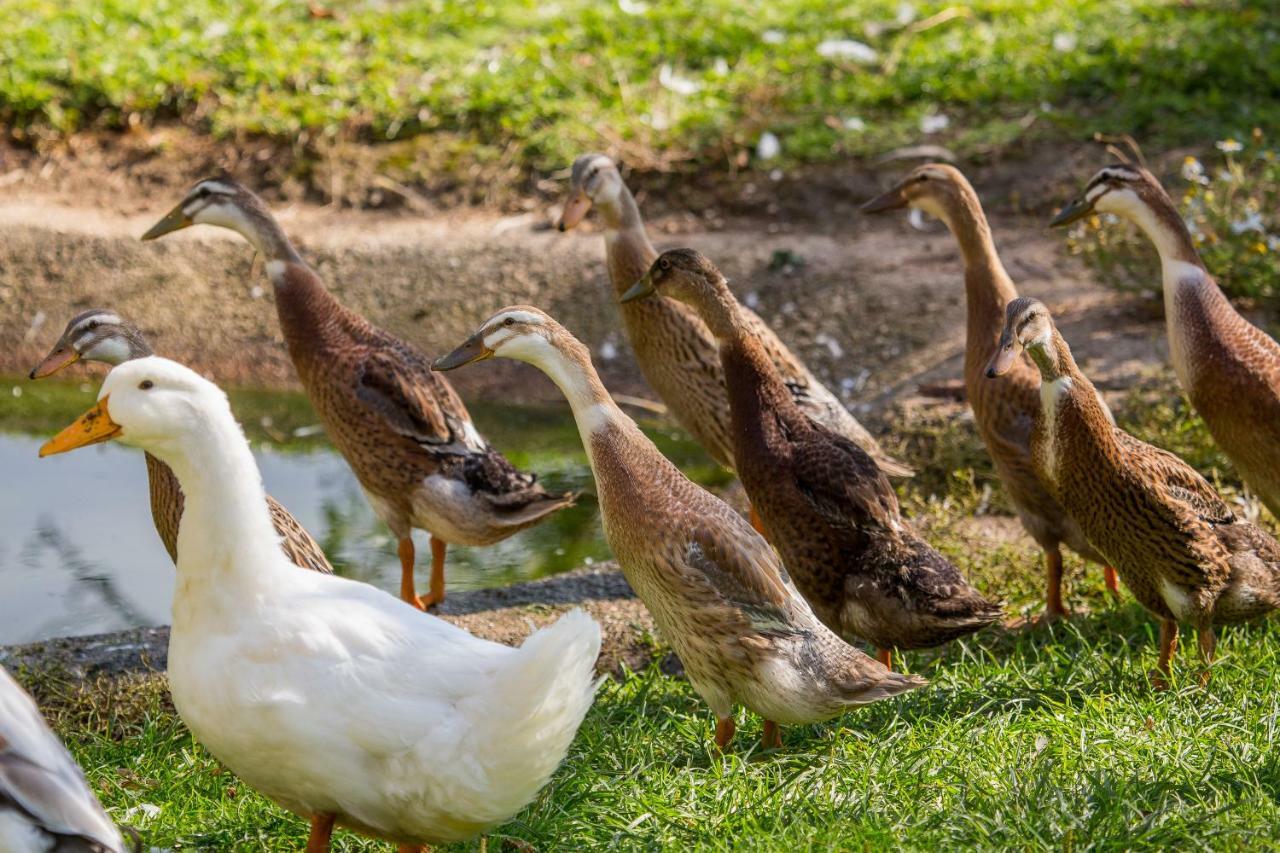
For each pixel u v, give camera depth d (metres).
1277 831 5.87
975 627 7.71
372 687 5.45
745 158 16.20
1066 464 7.78
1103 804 6.11
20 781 4.94
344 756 5.48
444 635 5.66
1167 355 12.15
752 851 5.94
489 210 16.09
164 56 17.84
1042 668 8.01
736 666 7.07
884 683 7.08
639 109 16.86
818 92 17.09
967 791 6.32
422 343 14.49
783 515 8.08
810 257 14.82
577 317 14.51
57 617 9.77
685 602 7.08
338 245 15.45
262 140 16.86
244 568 5.63
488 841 6.26
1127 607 8.93
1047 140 15.93
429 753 5.39
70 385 14.32
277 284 9.93
